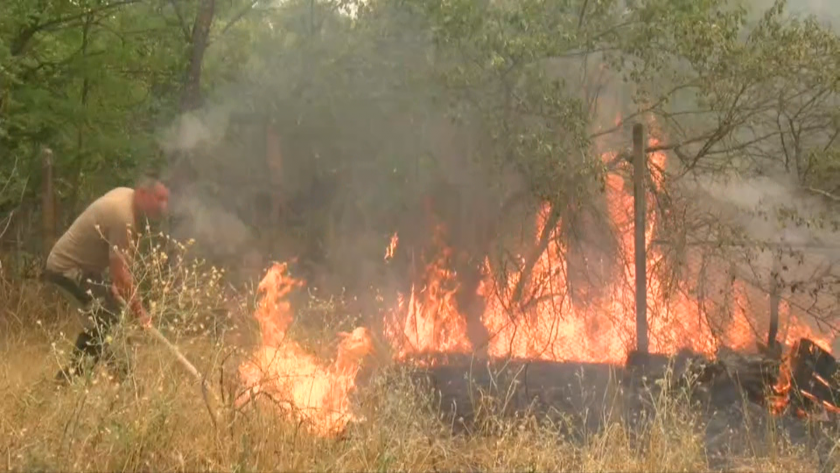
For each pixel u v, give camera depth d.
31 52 12.00
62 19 11.85
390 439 6.40
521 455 6.48
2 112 11.47
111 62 12.20
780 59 9.51
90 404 6.14
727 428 7.36
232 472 5.82
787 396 8.14
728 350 9.37
